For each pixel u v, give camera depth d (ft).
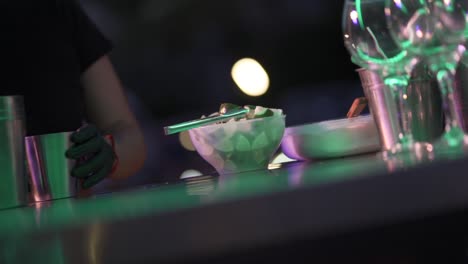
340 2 52.24
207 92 53.93
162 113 54.03
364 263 6.22
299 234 5.06
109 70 11.18
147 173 47.29
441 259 6.35
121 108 11.03
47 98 10.62
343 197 5.17
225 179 7.50
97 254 5.07
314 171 6.78
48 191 8.02
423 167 5.57
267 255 6.04
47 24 10.73
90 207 6.46
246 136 8.14
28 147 7.99
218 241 4.92
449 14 6.97
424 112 7.68
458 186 5.69
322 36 53.42
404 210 5.40
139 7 52.75
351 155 8.39
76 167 8.13
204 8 52.75
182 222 4.92
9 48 10.58
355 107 8.41
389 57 7.37
